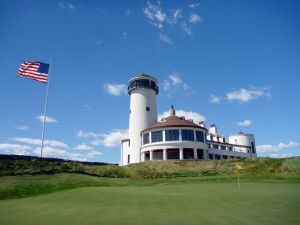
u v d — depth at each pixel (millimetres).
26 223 11453
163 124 62281
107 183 36656
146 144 63000
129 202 16969
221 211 12953
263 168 44531
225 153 78625
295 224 9938
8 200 22938
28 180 33344
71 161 47656
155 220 11312
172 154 61844
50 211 14633
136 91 72375
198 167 49125
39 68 40531
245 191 21766
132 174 45625
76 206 16125
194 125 61594
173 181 37875
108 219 11781
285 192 20188
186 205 15117
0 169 35438
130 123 71438
